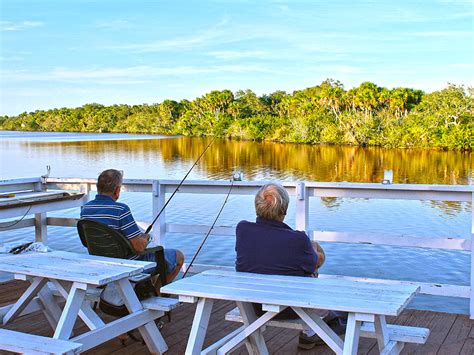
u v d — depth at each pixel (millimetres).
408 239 3807
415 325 3586
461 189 3637
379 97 63750
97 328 2848
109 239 3266
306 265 2777
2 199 4453
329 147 56375
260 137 69625
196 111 88875
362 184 3887
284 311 2697
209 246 10898
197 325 2596
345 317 2949
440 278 8992
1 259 3145
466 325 3584
